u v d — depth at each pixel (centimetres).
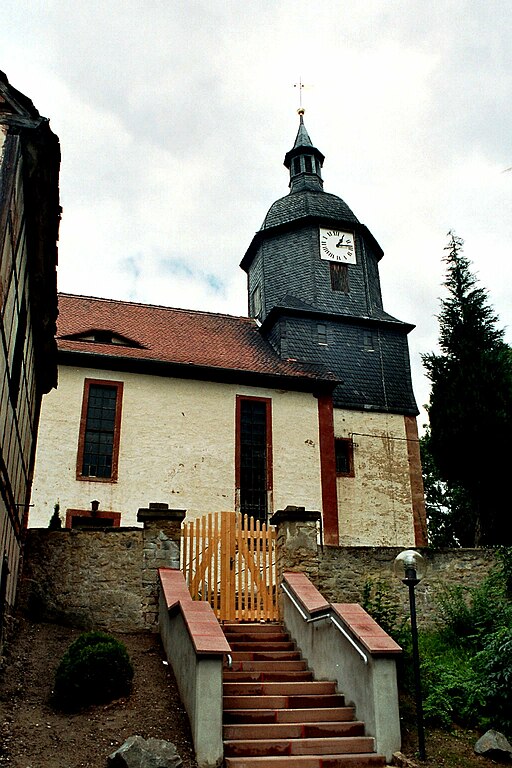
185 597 1021
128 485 1869
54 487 1811
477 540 2002
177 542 1200
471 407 2005
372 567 1355
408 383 2480
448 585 1366
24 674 917
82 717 809
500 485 1992
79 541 1204
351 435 2330
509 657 933
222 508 1927
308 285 2539
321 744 811
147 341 2167
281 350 2352
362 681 866
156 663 991
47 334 1177
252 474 2005
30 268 992
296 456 2052
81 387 1923
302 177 2934
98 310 2320
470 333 2148
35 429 1362
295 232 2652
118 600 1169
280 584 1184
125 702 848
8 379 843
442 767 784
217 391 2048
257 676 971
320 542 1947
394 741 818
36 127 799
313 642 1015
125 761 685
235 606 1175
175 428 1964
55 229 950
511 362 2089
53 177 871
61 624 1151
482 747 826
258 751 794
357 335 2486
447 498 3266
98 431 1905
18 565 1123
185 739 782
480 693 920
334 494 2042
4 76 818
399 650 845
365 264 2645
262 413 2081
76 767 697
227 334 2425
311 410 2123
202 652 784
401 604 1338
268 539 1234
